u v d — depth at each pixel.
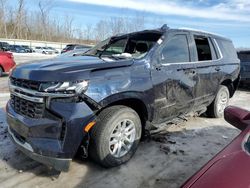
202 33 5.32
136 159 3.93
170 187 3.29
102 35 50.78
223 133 5.17
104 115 3.44
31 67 3.43
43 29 65.06
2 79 11.33
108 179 3.41
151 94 3.92
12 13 62.00
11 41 51.28
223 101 6.15
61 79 3.08
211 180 1.81
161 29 4.59
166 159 3.98
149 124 4.09
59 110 3.07
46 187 3.22
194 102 4.98
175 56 4.46
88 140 3.38
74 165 3.71
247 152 2.06
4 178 3.37
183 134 5.03
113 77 3.45
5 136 4.57
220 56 5.76
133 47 4.73
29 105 3.24
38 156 3.15
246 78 10.80
